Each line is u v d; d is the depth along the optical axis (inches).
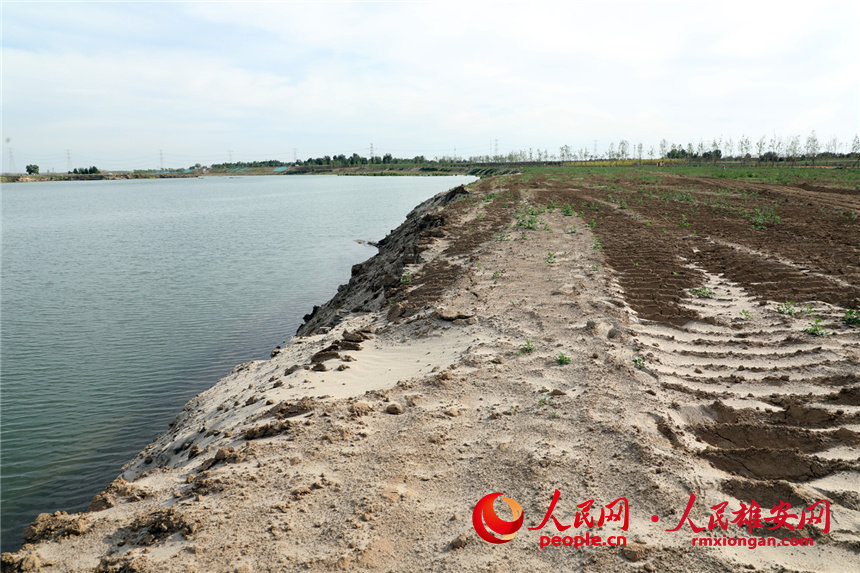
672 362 357.1
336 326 587.5
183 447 350.0
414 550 195.9
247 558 190.2
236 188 5457.7
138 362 649.0
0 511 367.6
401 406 312.7
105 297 977.5
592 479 231.8
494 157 7086.6
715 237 821.2
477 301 516.1
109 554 204.5
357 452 261.6
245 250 1519.4
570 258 677.3
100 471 414.9
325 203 3181.6
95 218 2534.5
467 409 307.9
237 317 853.8
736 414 283.3
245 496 227.3
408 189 4328.3
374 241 1699.1
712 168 3410.4
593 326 410.6
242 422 324.2
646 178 2367.1
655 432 267.0
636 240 802.8
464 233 944.3
